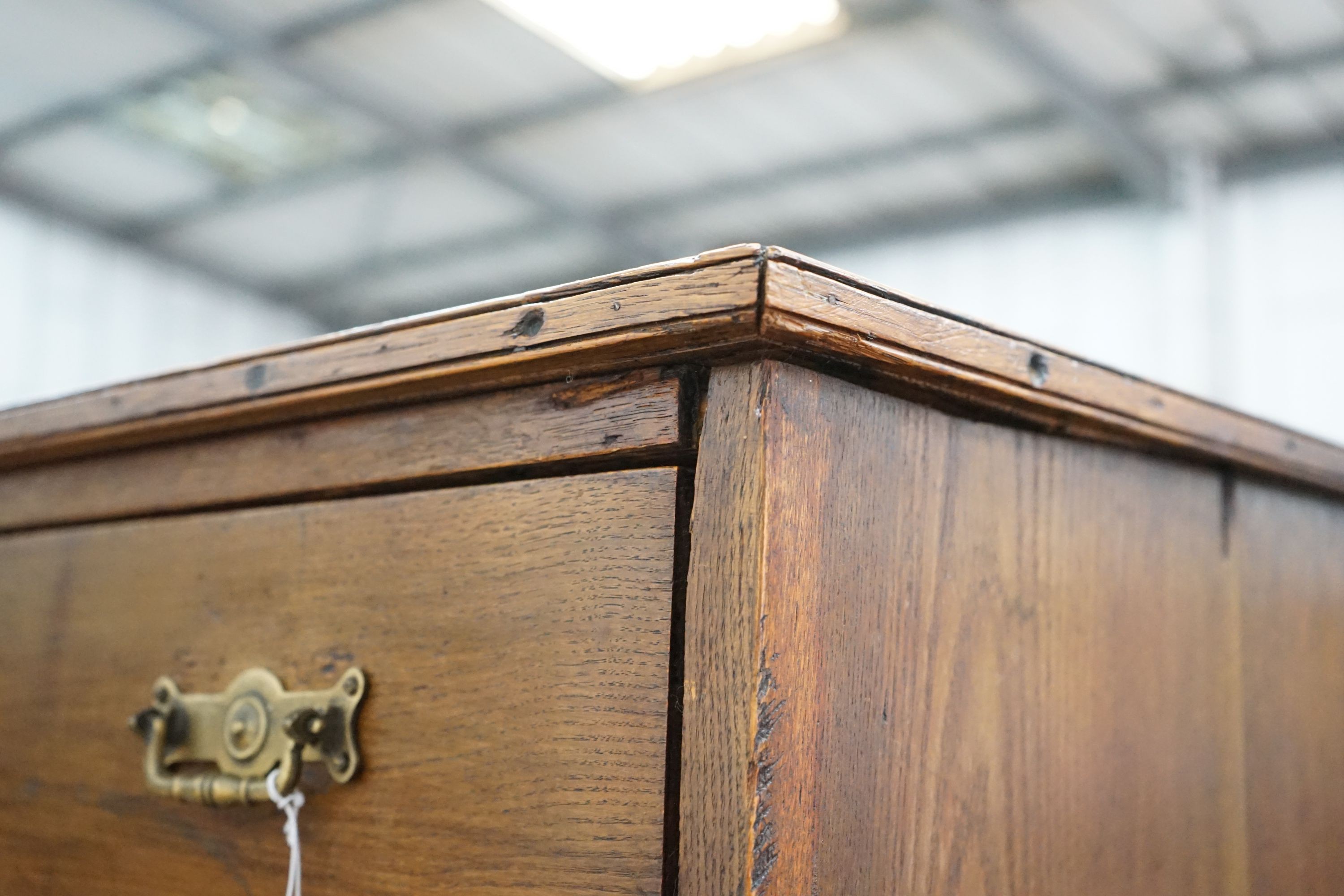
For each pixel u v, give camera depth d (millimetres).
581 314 578
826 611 542
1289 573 886
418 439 677
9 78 6598
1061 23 5551
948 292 7484
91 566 854
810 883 518
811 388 552
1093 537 715
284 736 690
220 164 7527
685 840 519
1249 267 6484
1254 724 823
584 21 5875
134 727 755
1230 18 5492
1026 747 646
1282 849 832
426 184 7602
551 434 614
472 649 625
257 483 759
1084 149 6648
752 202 7605
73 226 8016
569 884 562
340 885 658
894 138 6711
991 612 637
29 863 846
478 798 606
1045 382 652
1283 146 6473
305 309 9508
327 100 6594
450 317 638
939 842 586
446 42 6188
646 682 553
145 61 6422
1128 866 701
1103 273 6949
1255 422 831
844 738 543
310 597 710
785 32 5836
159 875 762
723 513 534
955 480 627
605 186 7559
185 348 8617
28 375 7672
